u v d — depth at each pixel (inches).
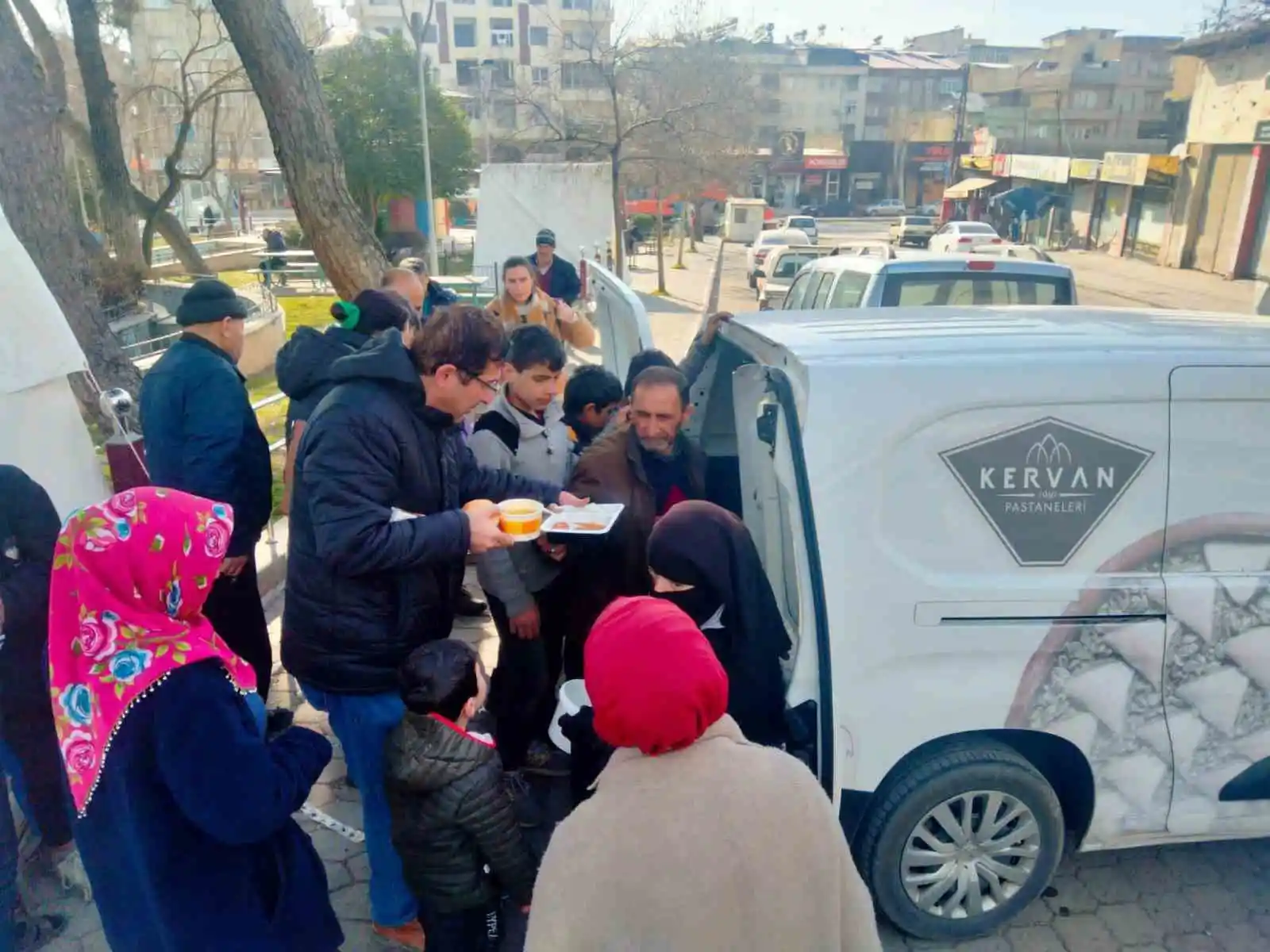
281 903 85.5
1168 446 108.0
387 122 1241.4
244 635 155.6
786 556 110.2
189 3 951.0
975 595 105.6
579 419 152.6
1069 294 287.7
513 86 1406.3
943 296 289.9
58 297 331.3
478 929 108.3
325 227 350.3
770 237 1107.3
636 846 58.4
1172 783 113.4
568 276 383.2
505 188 713.6
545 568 133.6
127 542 72.9
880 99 3127.5
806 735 98.9
